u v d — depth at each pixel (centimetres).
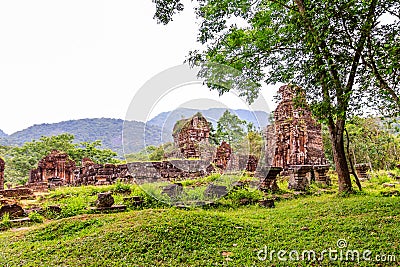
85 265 471
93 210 928
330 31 811
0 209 934
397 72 750
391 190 1230
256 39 1227
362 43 828
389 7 782
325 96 939
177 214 702
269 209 976
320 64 921
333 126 1195
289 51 1133
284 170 1789
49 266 479
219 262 470
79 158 3653
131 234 580
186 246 536
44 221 927
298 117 1842
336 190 1490
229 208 973
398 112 855
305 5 880
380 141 2772
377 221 630
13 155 3572
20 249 601
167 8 965
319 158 1920
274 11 1211
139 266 460
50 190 1681
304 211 832
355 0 756
